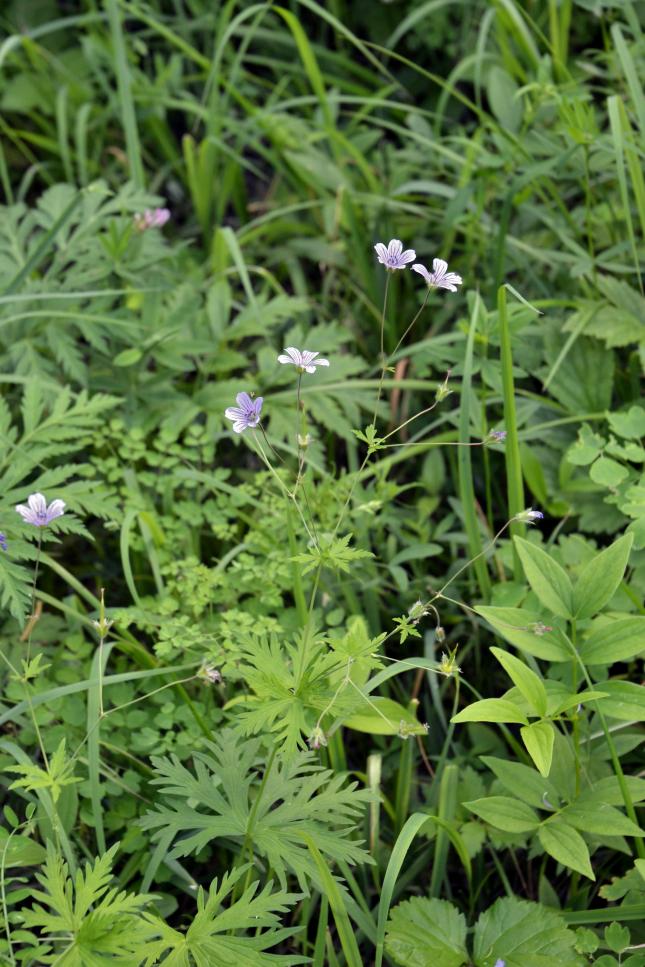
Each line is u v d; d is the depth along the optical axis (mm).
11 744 2473
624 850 2510
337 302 4258
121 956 2074
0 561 2678
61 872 2168
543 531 3473
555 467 3457
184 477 3164
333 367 3662
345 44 4879
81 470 3201
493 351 3570
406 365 3957
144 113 4500
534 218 4020
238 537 3445
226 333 3730
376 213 4270
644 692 2363
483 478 3588
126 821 2678
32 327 3402
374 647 2227
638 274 3379
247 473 3557
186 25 4797
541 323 3596
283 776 2404
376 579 3180
